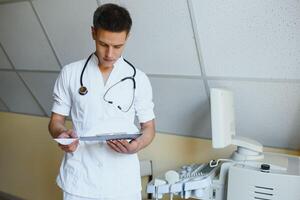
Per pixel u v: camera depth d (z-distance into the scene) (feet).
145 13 5.95
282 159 5.74
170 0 5.55
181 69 6.41
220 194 5.55
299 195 4.82
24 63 9.02
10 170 11.59
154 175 8.16
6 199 11.55
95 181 4.82
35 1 7.23
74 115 4.99
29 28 7.98
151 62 6.66
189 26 5.67
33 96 9.97
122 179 4.96
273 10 4.84
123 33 4.31
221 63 5.87
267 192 4.94
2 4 7.90
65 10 6.96
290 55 5.15
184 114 7.30
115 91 4.89
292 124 6.05
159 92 7.16
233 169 5.21
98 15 4.30
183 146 7.73
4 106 11.40
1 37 8.80
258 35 5.19
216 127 5.34
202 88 6.53
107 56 4.43
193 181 5.49
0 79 10.39
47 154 10.40
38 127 10.57
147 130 5.14
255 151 5.70
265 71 5.55
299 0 4.58
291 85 5.51
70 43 7.56
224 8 5.17
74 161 4.87
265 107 6.08
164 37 6.08
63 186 4.90
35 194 10.87
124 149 4.51
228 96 5.69
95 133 4.79
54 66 8.43
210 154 7.36
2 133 11.74
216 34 5.52
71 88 4.92
